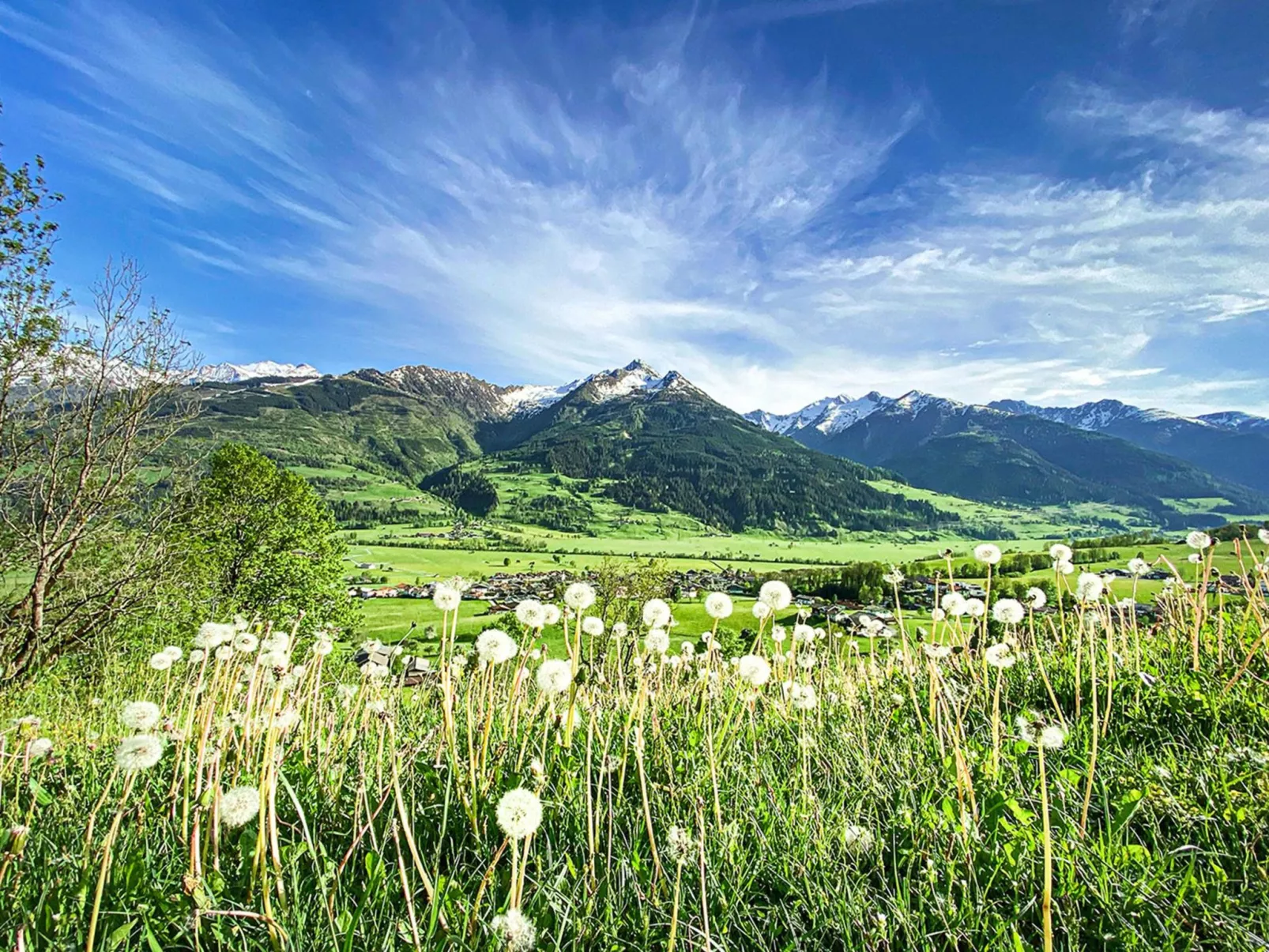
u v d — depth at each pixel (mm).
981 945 2133
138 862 2371
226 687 3520
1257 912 2127
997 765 3070
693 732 3721
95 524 18484
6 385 16422
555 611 3262
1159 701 3742
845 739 3828
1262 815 2588
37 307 16344
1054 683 4371
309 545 33812
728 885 2432
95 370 17703
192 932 2080
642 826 2785
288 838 2695
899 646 4824
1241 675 3771
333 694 4762
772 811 2969
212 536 29703
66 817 2963
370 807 2979
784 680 4738
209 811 2580
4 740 3357
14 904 2133
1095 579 3695
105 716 4793
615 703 3988
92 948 1927
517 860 1959
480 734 3561
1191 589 4719
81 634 18141
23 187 15961
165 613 20062
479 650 2994
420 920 2158
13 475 16953
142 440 19109
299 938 2016
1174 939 2102
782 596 3920
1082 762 3154
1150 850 2625
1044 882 2064
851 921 2201
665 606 3697
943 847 2572
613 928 2201
